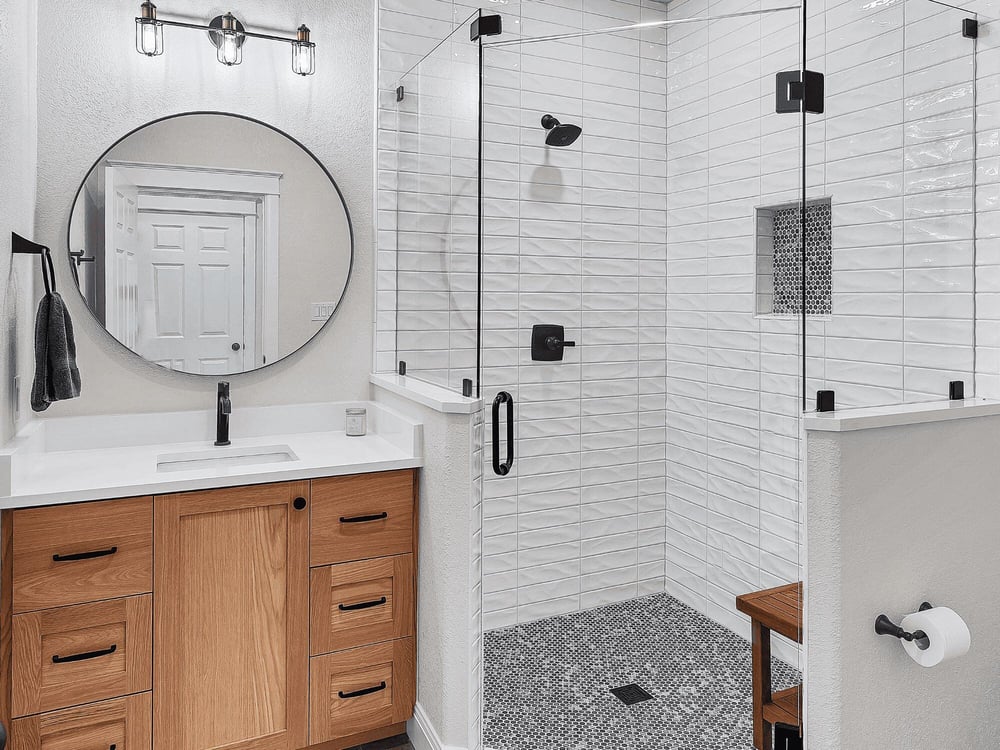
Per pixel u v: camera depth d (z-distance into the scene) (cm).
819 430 168
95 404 233
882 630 171
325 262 260
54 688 179
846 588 169
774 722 200
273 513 202
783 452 197
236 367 249
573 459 219
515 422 211
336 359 265
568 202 207
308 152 255
